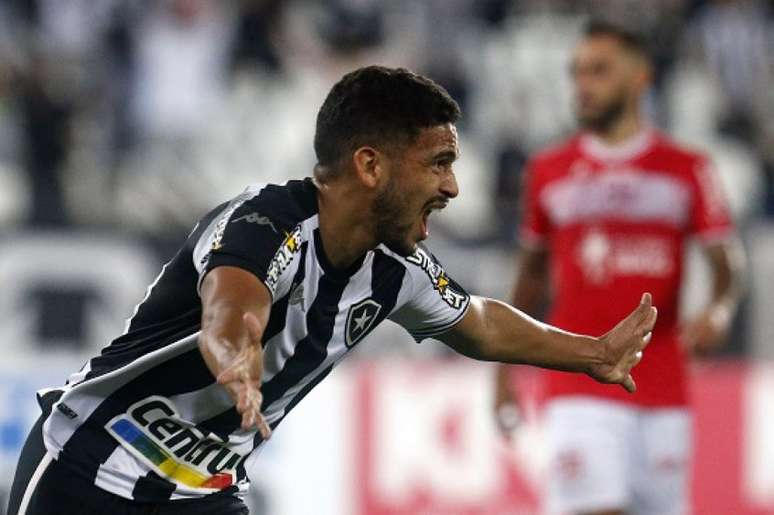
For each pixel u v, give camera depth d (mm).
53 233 29594
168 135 36031
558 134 36625
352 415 28188
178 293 11695
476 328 13008
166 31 36844
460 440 28094
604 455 20609
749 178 36531
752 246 29422
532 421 27703
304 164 35719
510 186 33688
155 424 12156
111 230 29797
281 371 12094
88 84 36031
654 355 21078
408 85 11430
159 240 29859
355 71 11625
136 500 12320
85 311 29406
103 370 12031
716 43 38969
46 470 12367
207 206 34250
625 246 21188
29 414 28672
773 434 28328
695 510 27984
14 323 29141
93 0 37188
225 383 9781
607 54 21109
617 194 21203
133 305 29547
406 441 28156
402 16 38000
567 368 13102
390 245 11898
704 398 28344
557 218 21609
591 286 21250
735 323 29141
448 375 28266
